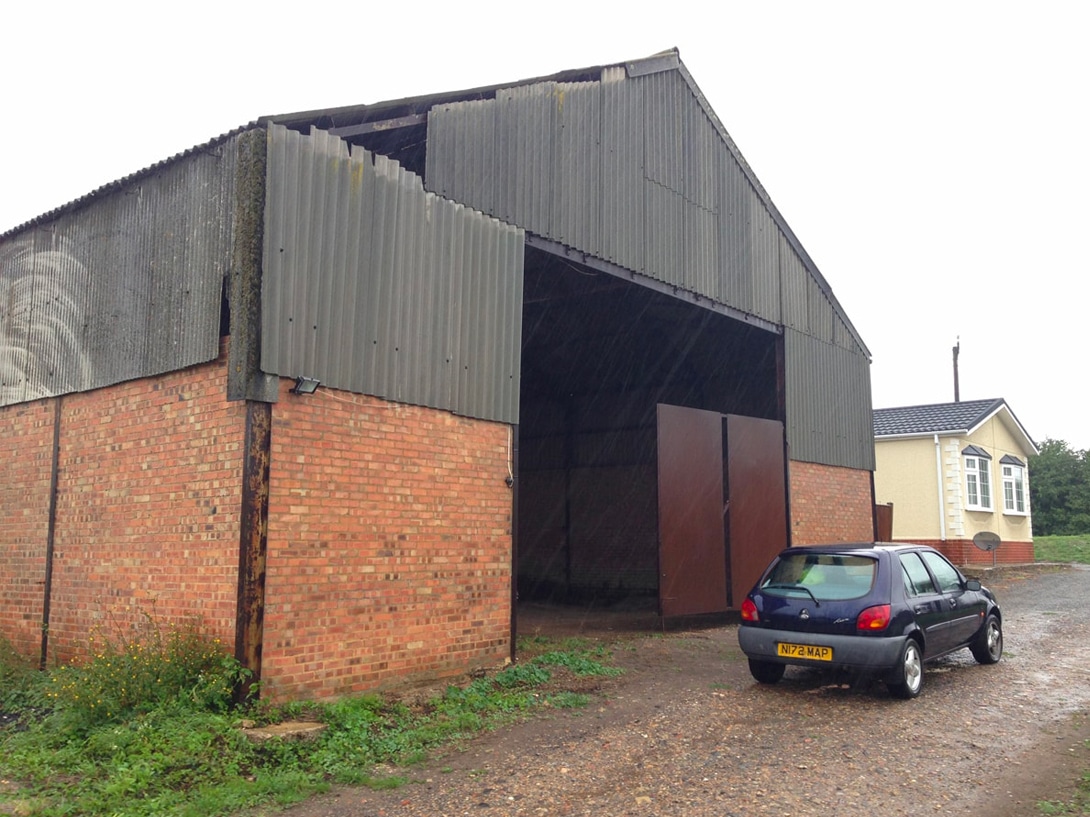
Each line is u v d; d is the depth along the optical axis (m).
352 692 7.75
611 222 12.16
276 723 6.79
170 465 7.95
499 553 9.53
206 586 7.38
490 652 9.28
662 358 18.44
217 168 7.92
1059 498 48.19
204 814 5.27
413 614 8.42
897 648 8.09
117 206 9.12
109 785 5.54
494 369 9.75
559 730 7.29
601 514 20.08
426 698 7.94
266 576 7.14
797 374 16.53
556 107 11.43
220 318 7.59
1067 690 8.75
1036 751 6.65
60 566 9.12
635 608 17.61
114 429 8.70
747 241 15.43
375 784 5.88
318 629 7.51
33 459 9.80
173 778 5.77
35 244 10.32
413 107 9.52
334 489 7.79
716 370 18.19
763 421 15.47
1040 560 31.17
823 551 8.97
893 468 28.45
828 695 8.48
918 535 27.66
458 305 9.38
